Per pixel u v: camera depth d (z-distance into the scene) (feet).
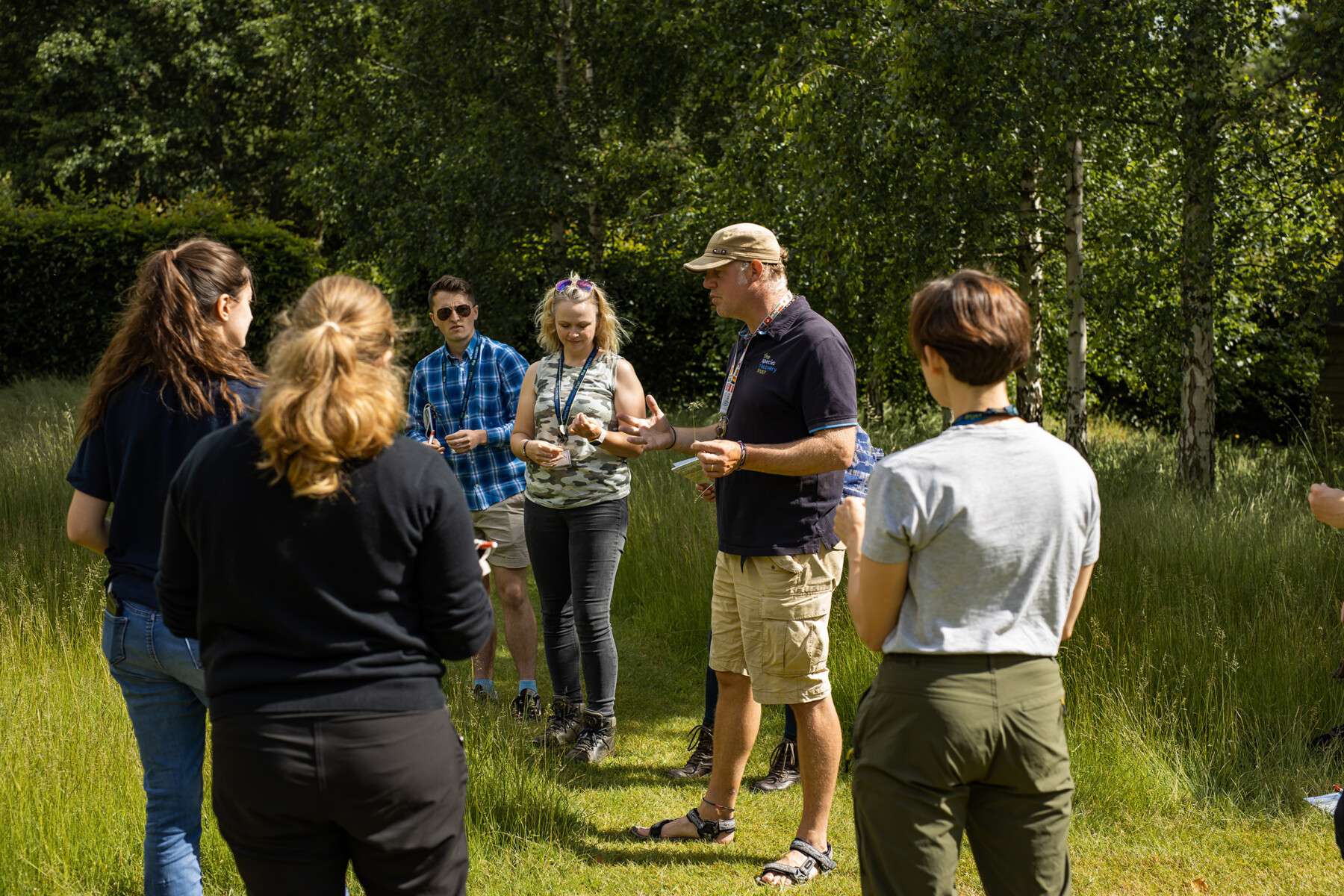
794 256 28.94
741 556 10.27
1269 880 10.43
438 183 38.68
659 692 16.46
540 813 11.48
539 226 40.01
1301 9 24.29
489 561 15.11
